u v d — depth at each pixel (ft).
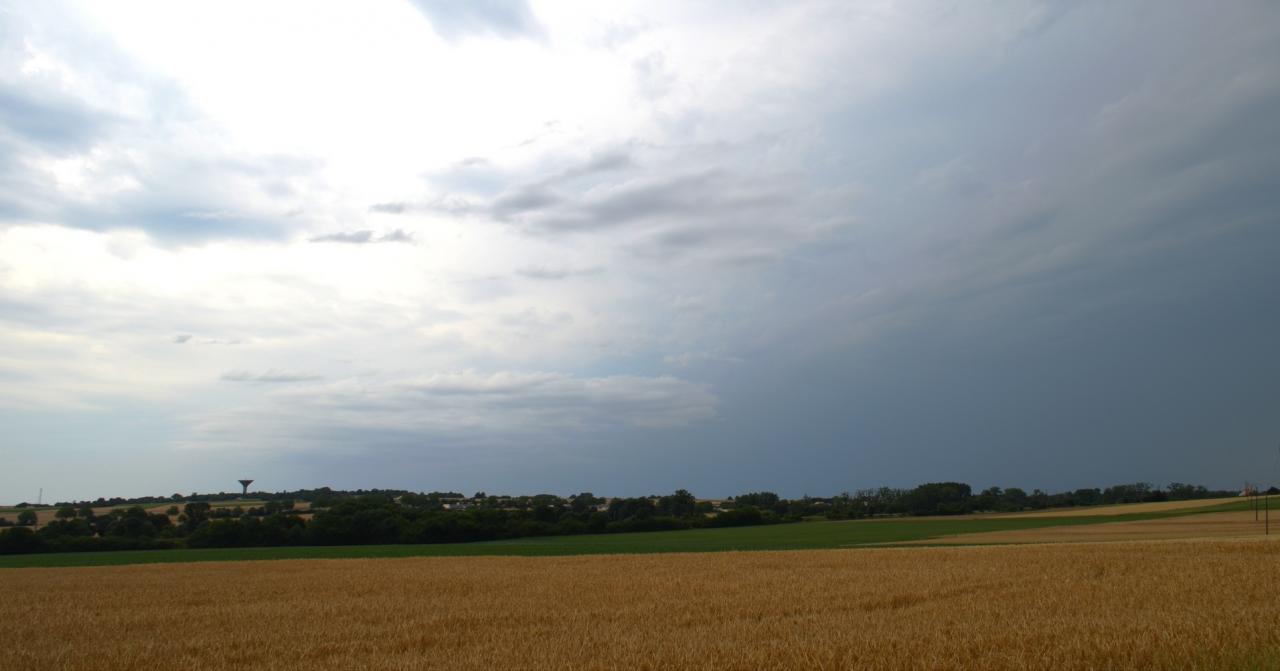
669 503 481.87
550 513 396.37
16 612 79.15
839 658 43.86
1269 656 42.34
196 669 47.50
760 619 63.46
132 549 299.79
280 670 46.50
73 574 143.74
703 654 45.62
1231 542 138.31
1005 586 81.97
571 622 64.08
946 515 458.09
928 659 42.70
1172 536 194.70
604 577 110.73
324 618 70.59
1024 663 41.83
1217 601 64.95
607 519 406.82
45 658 51.13
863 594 78.13
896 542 209.97
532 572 124.77
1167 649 43.70
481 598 85.51
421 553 217.15
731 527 385.50
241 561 179.01
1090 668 40.78
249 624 67.21
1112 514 356.38
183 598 93.76
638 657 45.65
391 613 73.15
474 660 46.83
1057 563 108.27
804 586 88.38
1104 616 56.80
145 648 54.90
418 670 44.70
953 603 67.97
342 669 45.75
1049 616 57.57
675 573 114.32
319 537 320.50
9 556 240.53
